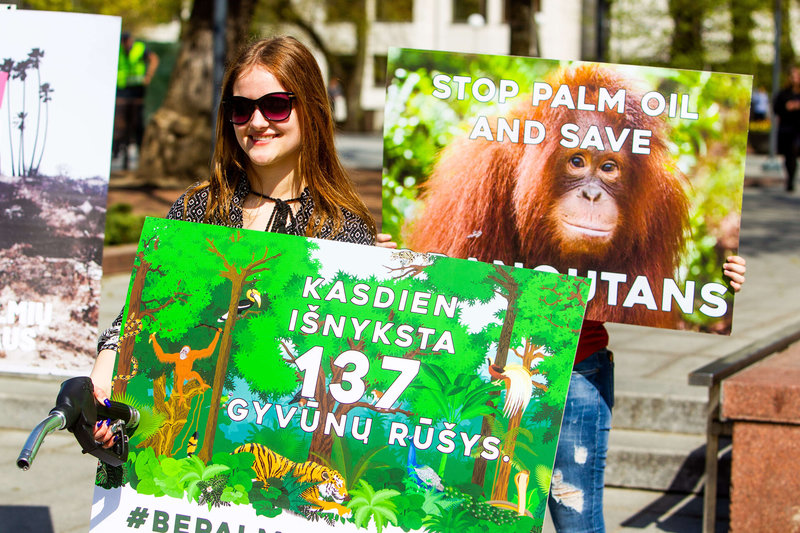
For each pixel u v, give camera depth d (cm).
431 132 301
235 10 1404
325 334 230
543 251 297
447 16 3675
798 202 1612
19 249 298
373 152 2389
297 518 226
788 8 2828
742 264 288
